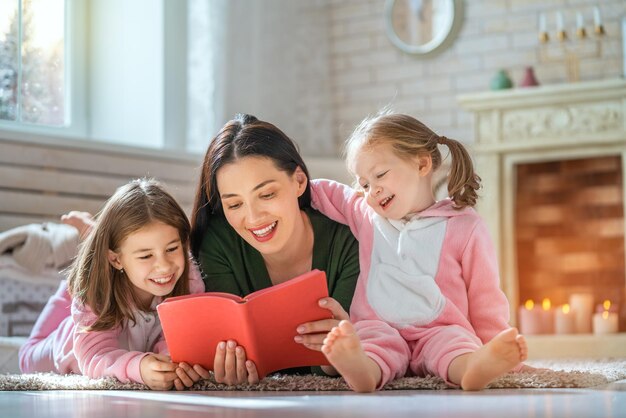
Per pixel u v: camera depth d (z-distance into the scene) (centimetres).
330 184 219
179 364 183
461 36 486
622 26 446
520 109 436
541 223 439
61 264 296
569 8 461
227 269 212
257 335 175
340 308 176
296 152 203
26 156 365
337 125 512
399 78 500
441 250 200
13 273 287
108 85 430
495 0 478
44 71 405
